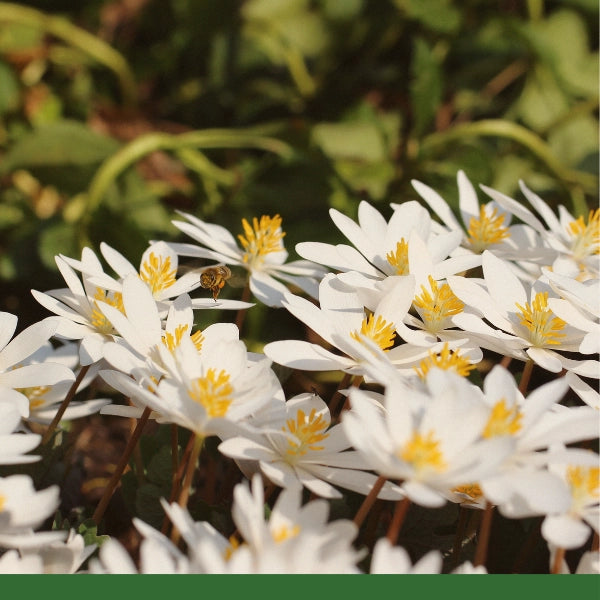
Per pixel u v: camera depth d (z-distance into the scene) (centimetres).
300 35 169
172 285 90
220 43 171
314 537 79
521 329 87
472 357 86
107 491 85
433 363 85
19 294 127
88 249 90
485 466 79
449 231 93
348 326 86
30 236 128
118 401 104
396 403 81
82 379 88
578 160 139
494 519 87
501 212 96
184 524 80
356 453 83
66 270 88
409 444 80
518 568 86
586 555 81
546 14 166
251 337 108
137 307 86
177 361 83
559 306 87
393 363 85
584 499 81
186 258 108
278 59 168
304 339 112
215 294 92
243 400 83
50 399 90
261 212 126
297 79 161
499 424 81
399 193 134
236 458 84
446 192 130
